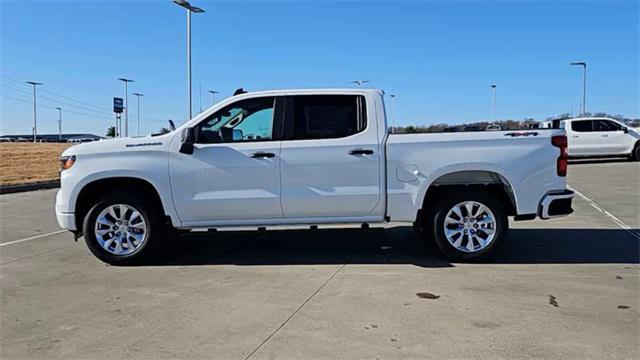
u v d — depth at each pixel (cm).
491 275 602
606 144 2166
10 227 977
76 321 470
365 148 650
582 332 432
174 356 395
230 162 652
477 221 659
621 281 575
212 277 608
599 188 1391
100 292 555
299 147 652
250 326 452
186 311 491
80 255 731
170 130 714
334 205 654
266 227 675
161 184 653
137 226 666
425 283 572
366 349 402
